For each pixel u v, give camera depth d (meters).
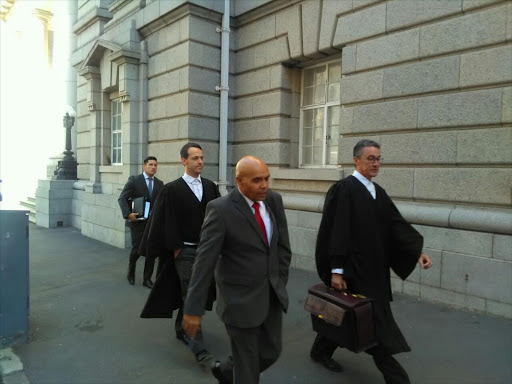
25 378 3.31
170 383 3.26
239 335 2.51
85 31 11.69
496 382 3.17
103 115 10.49
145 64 8.93
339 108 6.82
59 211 11.70
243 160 2.55
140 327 4.46
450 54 4.96
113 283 6.18
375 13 5.69
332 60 6.88
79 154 12.09
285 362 3.57
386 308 3.08
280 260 2.73
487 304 4.57
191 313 2.45
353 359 3.63
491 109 4.59
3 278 3.89
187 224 3.87
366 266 3.08
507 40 4.47
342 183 3.23
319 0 6.50
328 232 3.24
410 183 5.34
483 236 4.61
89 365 3.56
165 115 8.40
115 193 9.64
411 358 3.58
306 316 4.71
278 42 7.28
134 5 9.06
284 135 7.41
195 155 3.97
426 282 5.10
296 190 7.02
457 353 3.66
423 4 5.16
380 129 5.67
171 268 3.94
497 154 4.56
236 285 2.52
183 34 7.80
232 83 8.25
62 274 6.70
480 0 4.66
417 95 5.28
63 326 4.47
